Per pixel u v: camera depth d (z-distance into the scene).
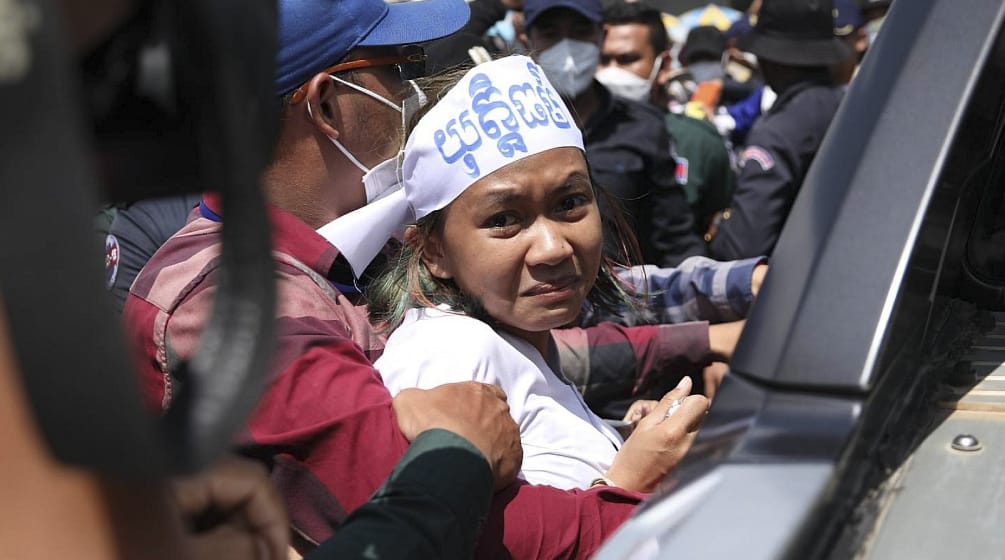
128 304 1.54
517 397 1.55
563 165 1.54
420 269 1.65
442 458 1.15
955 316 1.44
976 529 0.90
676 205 3.69
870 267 1.02
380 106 1.77
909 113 1.12
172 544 0.60
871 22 6.09
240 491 0.77
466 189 1.53
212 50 0.50
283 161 1.75
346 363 1.37
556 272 1.55
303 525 1.30
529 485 1.38
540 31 3.62
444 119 1.56
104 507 0.56
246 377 0.51
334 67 1.72
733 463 0.90
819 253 1.05
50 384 0.45
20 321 0.44
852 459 0.91
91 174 0.44
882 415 1.00
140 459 0.47
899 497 0.96
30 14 0.41
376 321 1.73
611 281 1.94
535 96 1.56
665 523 0.87
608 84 4.38
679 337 2.16
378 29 1.74
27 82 0.41
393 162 1.78
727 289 2.25
